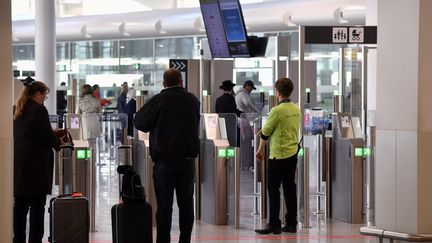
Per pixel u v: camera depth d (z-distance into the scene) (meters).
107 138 19.70
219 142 12.08
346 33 12.08
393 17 8.45
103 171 20.11
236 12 15.86
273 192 11.19
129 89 24.97
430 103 8.24
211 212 12.19
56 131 9.63
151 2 29.50
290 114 10.89
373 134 12.94
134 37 26.83
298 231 11.52
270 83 21.09
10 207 7.82
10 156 7.80
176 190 9.34
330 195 12.87
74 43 30.67
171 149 9.11
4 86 7.65
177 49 27.50
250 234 11.23
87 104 20.47
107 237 10.95
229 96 16.61
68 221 8.38
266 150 12.49
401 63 8.38
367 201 13.05
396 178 8.48
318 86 24.11
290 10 21.62
